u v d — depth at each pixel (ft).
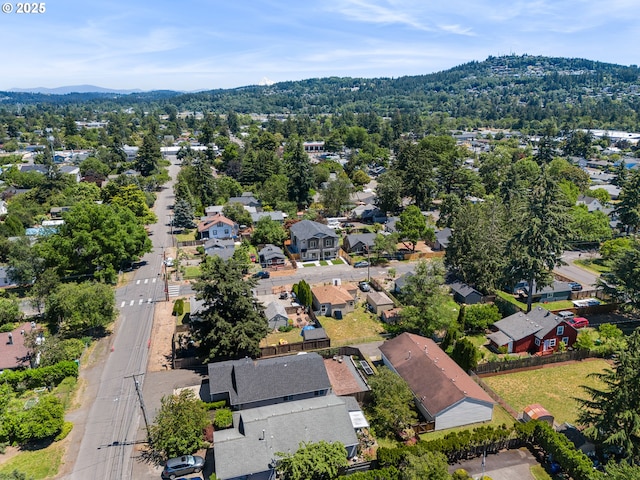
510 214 261.44
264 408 125.49
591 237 296.92
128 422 131.23
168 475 110.22
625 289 194.59
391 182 350.84
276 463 105.91
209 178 403.13
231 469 104.22
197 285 156.97
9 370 150.20
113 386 148.36
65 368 149.28
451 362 149.28
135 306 209.15
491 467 114.32
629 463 105.40
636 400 105.81
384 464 109.50
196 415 118.21
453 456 116.26
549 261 197.06
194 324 161.27
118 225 229.45
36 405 128.36
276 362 139.85
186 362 159.33
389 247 266.57
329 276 247.50
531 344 173.17
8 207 334.03
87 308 171.12
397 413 122.93
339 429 115.96
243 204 372.79
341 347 166.50
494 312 187.73
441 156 474.49
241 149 588.09
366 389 140.87
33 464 115.03
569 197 340.39
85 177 452.76
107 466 114.52
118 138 579.89
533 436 121.49
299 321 195.52
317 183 465.06
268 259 262.47
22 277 217.56
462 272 227.81
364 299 219.20
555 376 156.97
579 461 105.70
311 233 271.28
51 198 366.22
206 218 338.34
